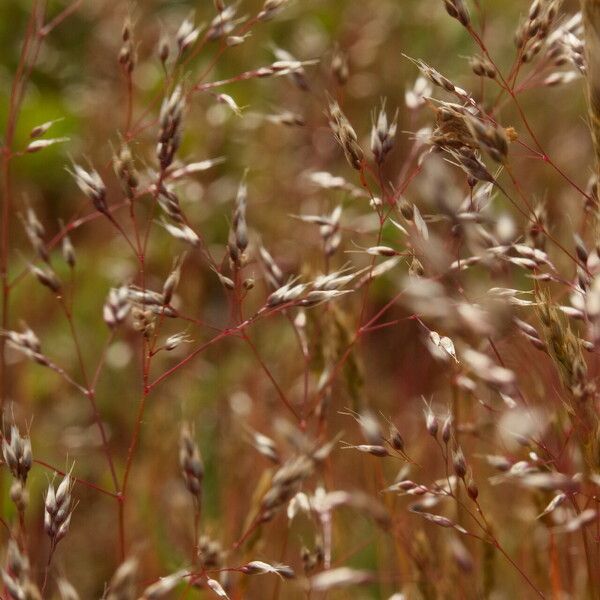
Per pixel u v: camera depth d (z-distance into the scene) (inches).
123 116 18.6
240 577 13.8
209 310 16.7
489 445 14.6
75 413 15.9
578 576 13.9
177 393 15.9
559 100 17.6
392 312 16.3
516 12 19.1
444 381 15.6
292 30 20.3
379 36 19.0
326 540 13.9
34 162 18.5
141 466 15.5
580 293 12.9
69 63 20.6
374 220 15.4
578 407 12.8
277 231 16.2
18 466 12.9
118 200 17.9
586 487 12.9
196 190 16.4
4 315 14.2
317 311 14.1
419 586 13.8
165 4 20.7
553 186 16.0
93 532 15.4
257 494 13.8
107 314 13.6
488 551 13.9
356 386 14.0
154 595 12.8
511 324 12.3
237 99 18.5
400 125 17.9
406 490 13.2
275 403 15.3
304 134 17.2
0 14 21.1
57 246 17.8
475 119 12.7
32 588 12.4
